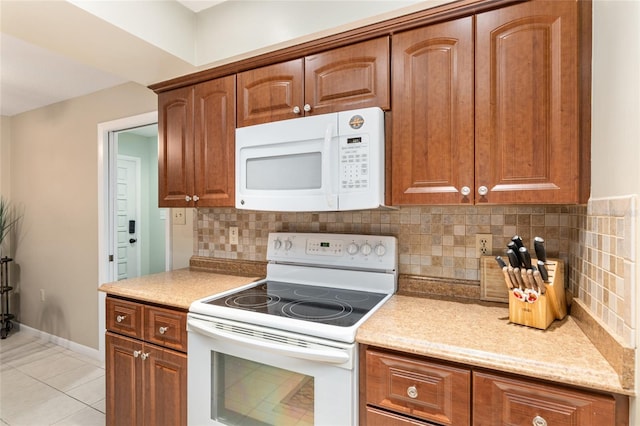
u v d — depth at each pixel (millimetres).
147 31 1497
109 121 2756
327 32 1435
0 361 2889
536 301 1120
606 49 939
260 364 1266
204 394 1381
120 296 1713
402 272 1646
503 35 1172
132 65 1721
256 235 2066
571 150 1076
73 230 3043
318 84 1491
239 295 1577
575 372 837
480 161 1198
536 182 1122
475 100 1208
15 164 3533
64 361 2885
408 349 1027
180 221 2361
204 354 1383
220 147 1743
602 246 948
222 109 1738
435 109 1271
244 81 1679
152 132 4164
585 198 1062
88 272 2945
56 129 3148
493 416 934
